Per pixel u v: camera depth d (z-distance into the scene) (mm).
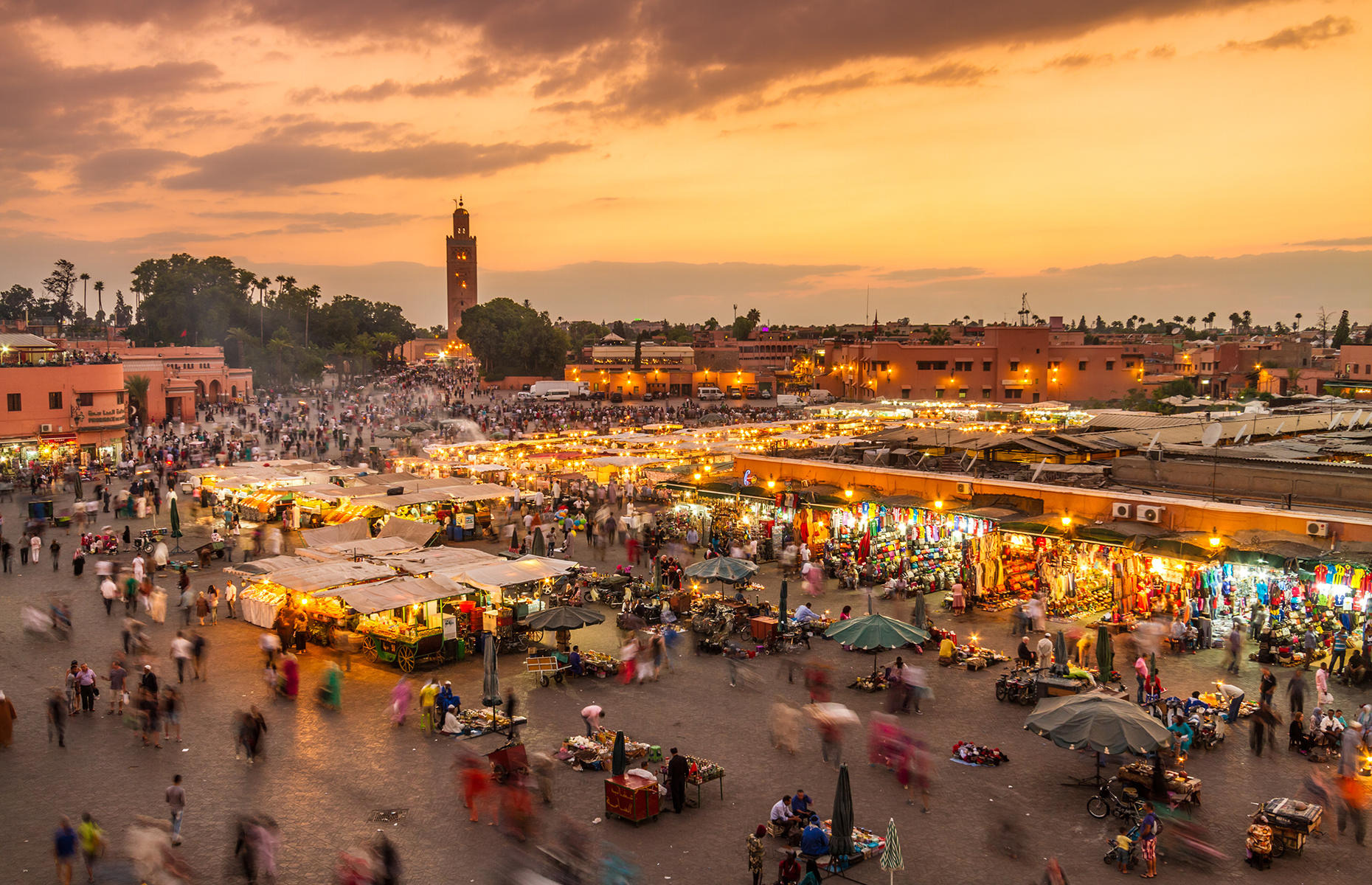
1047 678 23516
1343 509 27609
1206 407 68500
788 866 15453
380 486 44844
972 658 26750
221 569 39000
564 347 170500
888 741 20234
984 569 32281
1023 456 37812
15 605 32844
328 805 18641
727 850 16953
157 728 21516
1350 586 24000
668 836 17453
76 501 50031
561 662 26391
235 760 20719
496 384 166750
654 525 42562
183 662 25984
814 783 19531
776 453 46719
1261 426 43094
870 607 31234
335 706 23875
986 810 18312
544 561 31156
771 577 36812
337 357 193125
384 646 27625
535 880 15461
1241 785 19062
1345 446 35781
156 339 148375
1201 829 17141
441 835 17406
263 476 48750
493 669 23359
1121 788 18141
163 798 18906
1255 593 27859
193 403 96438
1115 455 37562
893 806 18531
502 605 30078
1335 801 17656
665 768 19391
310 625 29453
